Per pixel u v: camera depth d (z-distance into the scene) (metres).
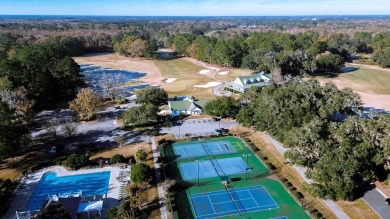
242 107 85.31
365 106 103.19
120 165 64.31
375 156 52.56
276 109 71.62
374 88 126.06
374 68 167.50
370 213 49.62
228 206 52.19
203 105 97.88
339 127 58.72
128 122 83.31
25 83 99.88
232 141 76.88
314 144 55.78
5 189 54.72
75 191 55.78
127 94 119.44
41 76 101.00
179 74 155.38
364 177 53.50
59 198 48.31
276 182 59.16
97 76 151.75
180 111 94.44
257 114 75.62
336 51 183.12
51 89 106.12
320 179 51.22
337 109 74.19
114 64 185.38
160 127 85.25
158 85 133.75
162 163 64.19
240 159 68.06
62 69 112.62
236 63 171.38
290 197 54.53
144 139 77.62
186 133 80.62
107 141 76.50
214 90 123.56
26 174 60.38
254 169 63.84
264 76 126.50
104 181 59.16
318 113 72.06
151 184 57.84
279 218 49.19
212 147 73.81
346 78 143.25
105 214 49.31
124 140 77.12
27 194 54.78
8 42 194.88
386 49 170.62
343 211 50.12
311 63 142.00
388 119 58.16
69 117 93.19
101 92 120.12
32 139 77.56
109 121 90.19
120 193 55.25
